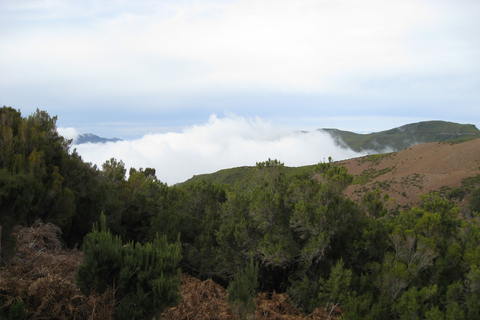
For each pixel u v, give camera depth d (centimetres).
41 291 394
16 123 1020
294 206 890
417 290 719
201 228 1145
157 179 1548
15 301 373
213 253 972
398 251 804
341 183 865
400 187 6262
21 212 618
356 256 837
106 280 442
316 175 1026
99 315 394
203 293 642
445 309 685
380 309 666
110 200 1103
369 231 866
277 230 875
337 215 847
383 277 734
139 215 1274
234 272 897
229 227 972
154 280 429
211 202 1361
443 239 853
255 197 1033
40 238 651
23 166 813
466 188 5500
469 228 919
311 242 804
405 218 984
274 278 927
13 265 494
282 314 667
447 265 779
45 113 1105
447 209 969
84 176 1027
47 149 935
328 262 838
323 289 725
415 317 630
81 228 973
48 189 779
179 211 1284
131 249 491
